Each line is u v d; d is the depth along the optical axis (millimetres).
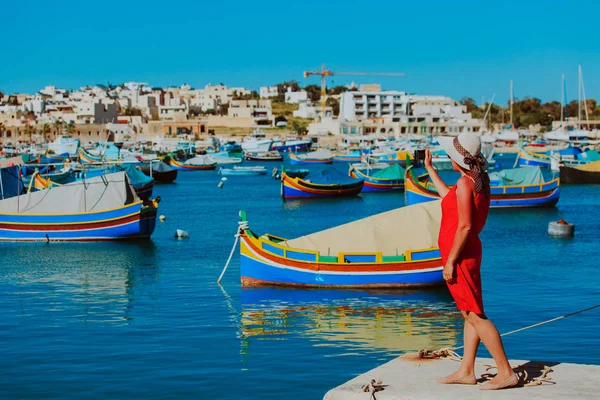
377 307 27203
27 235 46750
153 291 31141
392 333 23672
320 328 24375
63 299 29844
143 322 25516
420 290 29766
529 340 22266
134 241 47250
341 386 9516
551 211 66312
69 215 46500
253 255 30891
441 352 10844
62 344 22625
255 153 174875
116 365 20266
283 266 30484
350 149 188250
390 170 94375
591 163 98875
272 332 23875
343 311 26688
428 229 31047
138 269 36969
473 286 9477
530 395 9086
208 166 145125
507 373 9398
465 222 9273
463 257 9453
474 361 9797
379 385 9461
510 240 47281
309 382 18656
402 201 81062
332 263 29906
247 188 101562
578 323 24281
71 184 47469
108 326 24984
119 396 17766
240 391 18016
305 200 82562
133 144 196125
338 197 85750
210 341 22812
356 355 21125
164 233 52062
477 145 9406
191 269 36719
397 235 30875
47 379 19125
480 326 9438
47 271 36719
